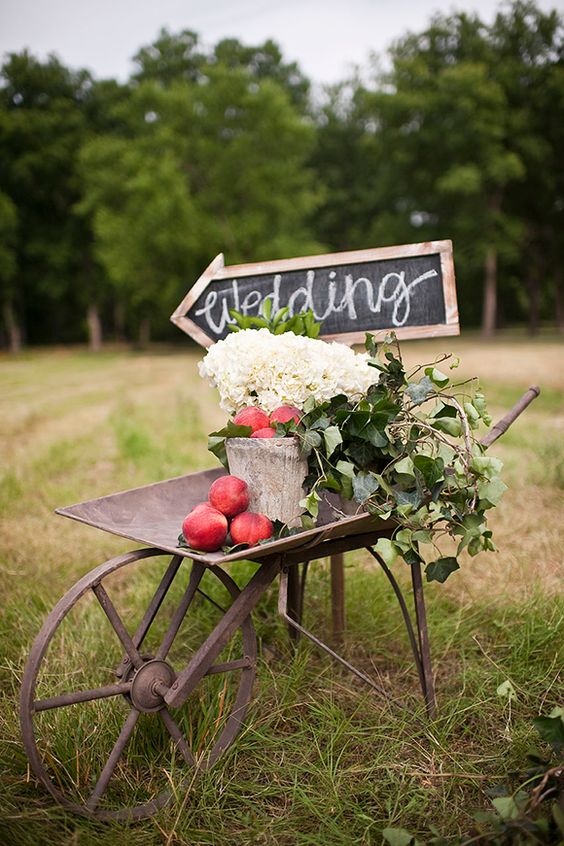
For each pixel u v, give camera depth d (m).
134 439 7.70
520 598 3.60
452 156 31.59
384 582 3.78
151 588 3.73
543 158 30.84
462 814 2.21
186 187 31.36
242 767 2.48
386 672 3.09
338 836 2.10
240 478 2.43
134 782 2.41
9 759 2.44
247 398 2.53
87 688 2.86
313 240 39.09
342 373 2.51
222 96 32.25
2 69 40.06
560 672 2.95
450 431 2.50
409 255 3.03
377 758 2.44
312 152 42.28
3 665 3.09
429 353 22.83
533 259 34.66
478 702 2.73
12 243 38.66
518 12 32.38
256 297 3.23
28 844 2.05
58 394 15.54
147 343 43.53
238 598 2.38
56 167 39.22
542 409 9.73
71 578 4.15
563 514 4.97
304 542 2.32
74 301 44.59
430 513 2.47
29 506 5.61
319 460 2.37
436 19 33.22
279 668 3.00
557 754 2.34
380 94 31.75
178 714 2.67
